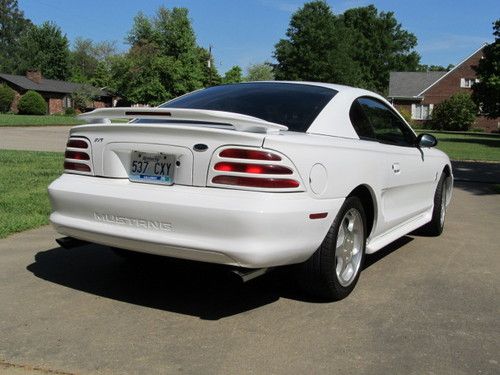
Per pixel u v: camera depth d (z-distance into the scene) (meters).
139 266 4.71
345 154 3.86
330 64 65.56
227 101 4.30
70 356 3.01
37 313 3.61
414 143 5.39
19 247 5.20
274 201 3.24
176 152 3.43
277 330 3.43
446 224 7.05
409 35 92.50
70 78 95.44
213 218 3.22
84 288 4.11
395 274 4.70
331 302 3.95
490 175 13.59
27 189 7.95
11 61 91.31
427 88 61.16
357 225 4.15
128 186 3.57
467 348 3.24
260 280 4.41
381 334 3.41
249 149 3.26
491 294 4.23
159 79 54.53
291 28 68.06
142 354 3.06
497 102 37.75
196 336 3.31
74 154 3.87
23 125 31.39
